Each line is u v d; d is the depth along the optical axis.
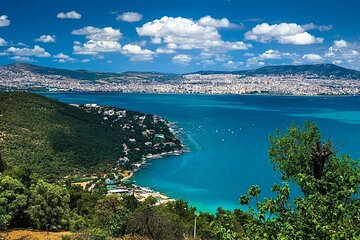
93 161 135.00
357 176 12.20
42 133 141.00
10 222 37.75
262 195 97.56
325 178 12.44
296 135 24.83
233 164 135.00
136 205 59.25
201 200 96.81
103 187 104.38
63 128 154.00
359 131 194.50
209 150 160.62
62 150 134.62
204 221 49.50
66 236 32.09
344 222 10.66
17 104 158.75
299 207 11.09
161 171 128.88
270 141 26.02
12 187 37.84
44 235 35.12
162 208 58.06
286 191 11.73
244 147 165.50
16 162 112.00
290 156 24.39
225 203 94.31
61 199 40.06
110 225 35.97
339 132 190.00
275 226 11.16
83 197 65.62
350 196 11.85
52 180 102.12
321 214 10.92
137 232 35.53
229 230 11.99
